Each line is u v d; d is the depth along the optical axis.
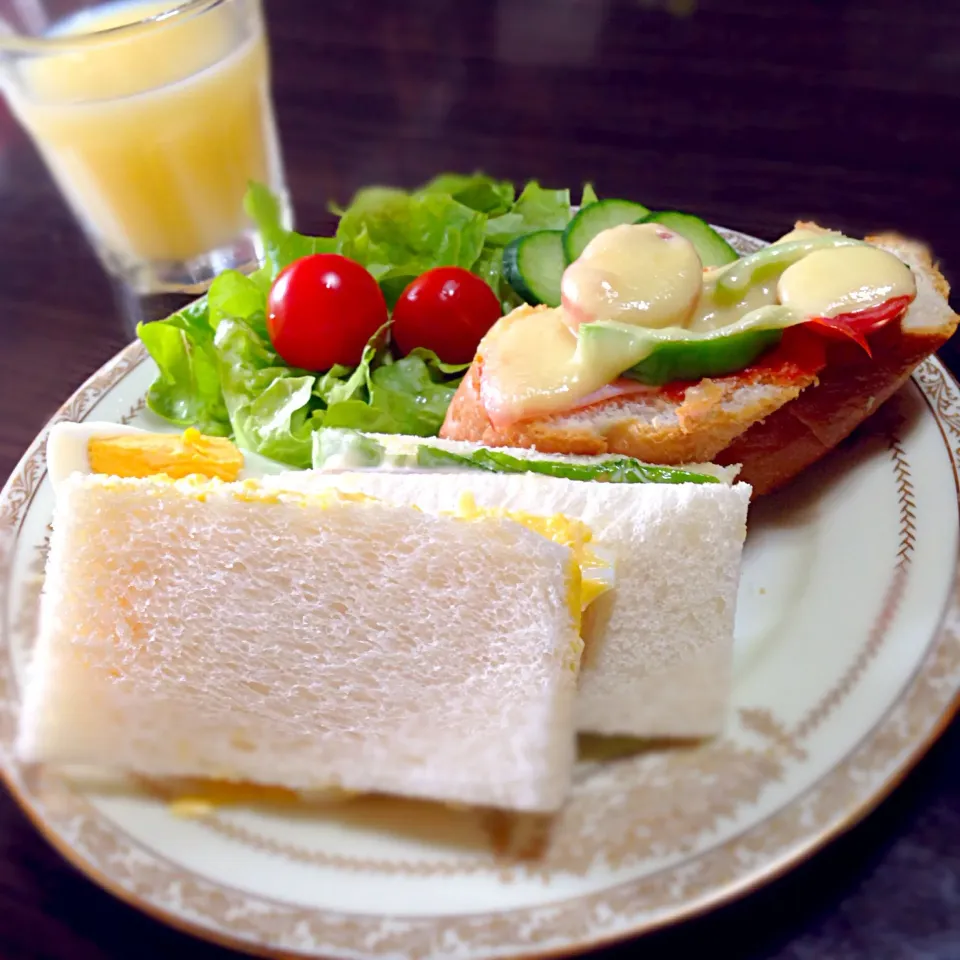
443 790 0.29
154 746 0.30
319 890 0.27
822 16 0.55
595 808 0.28
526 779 0.29
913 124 0.48
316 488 0.32
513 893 0.27
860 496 0.34
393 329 0.41
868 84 0.50
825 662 0.30
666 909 0.26
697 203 0.45
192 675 0.30
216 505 0.30
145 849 0.28
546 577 0.29
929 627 0.30
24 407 0.40
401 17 0.58
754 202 0.45
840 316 0.33
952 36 0.52
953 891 0.27
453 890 0.27
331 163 0.50
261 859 0.28
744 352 0.34
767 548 0.34
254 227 0.47
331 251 0.43
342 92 0.54
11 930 0.28
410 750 0.30
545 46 0.55
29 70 0.42
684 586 0.31
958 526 0.32
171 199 0.45
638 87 0.52
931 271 0.37
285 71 0.55
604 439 0.34
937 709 0.28
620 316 0.34
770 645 0.31
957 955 0.27
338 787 0.30
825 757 0.28
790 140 0.48
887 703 0.29
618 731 0.30
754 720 0.29
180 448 0.37
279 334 0.40
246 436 0.39
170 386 0.39
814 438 0.35
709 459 0.35
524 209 0.44
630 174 0.47
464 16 0.58
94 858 0.28
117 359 0.40
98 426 0.37
